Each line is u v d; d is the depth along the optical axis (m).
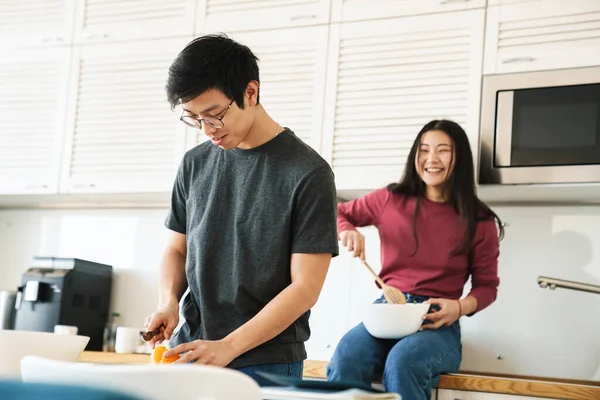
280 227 1.81
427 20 2.99
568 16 2.82
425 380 2.37
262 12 3.21
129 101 3.39
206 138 3.25
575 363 2.87
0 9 3.64
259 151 1.86
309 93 3.11
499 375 2.86
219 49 1.71
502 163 2.81
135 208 3.62
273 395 1.20
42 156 3.48
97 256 3.64
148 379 0.95
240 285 1.82
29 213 3.78
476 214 2.69
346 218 2.85
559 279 2.81
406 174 2.78
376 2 3.07
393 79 3.01
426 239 2.70
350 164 3.02
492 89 2.86
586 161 2.71
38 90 3.53
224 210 1.88
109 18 3.47
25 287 3.36
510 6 2.89
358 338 2.55
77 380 0.98
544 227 2.99
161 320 1.84
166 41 3.36
